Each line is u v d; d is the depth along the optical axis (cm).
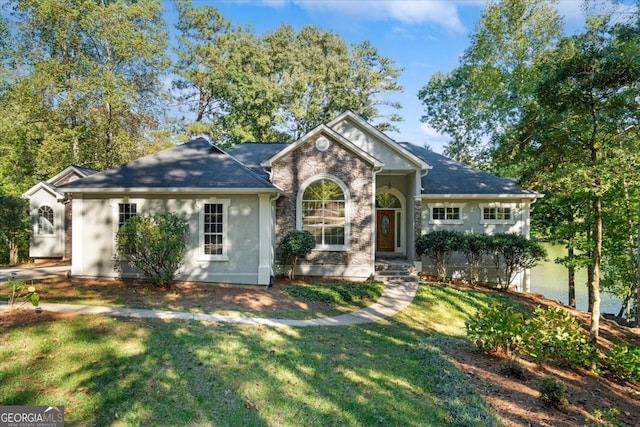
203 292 1170
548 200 1872
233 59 3269
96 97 2492
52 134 2445
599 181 1043
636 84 984
